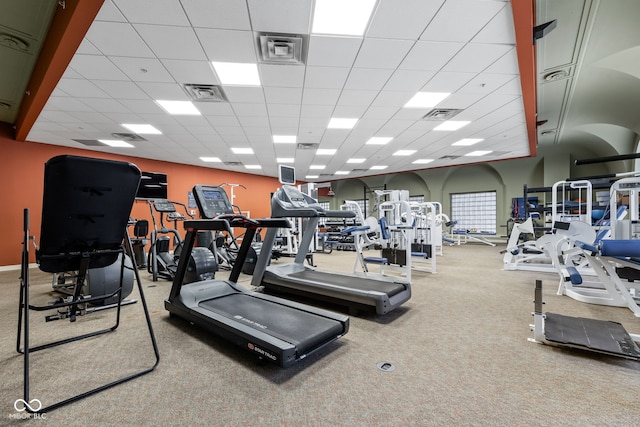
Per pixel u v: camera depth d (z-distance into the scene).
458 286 3.70
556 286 3.66
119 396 1.43
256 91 4.21
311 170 11.11
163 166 8.57
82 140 6.36
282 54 3.29
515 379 1.56
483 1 2.57
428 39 3.08
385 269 4.96
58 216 1.51
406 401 1.38
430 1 2.56
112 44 3.02
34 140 6.19
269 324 1.91
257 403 1.37
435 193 11.91
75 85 3.87
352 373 1.63
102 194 1.61
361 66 3.59
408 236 3.82
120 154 7.72
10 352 1.91
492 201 11.01
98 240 1.70
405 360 1.78
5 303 3.12
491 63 3.56
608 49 3.91
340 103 4.71
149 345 2.00
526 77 3.81
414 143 7.26
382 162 9.66
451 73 3.80
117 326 2.25
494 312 2.67
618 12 3.20
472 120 5.61
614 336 1.89
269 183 11.91
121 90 4.05
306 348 1.67
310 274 3.35
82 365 1.73
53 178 1.42
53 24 2.97
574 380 1.54
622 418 1.24
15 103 4.81
